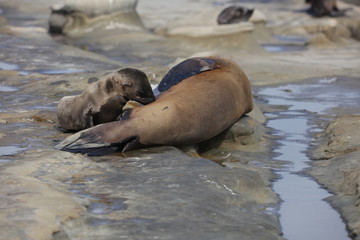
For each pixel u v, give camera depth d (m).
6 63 35.94
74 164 17.62
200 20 51.75
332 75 36.91
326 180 18.86
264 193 17.31
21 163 17.27
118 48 45.97
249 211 15.80
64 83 29.17
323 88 33.50
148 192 15.61
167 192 15.62
